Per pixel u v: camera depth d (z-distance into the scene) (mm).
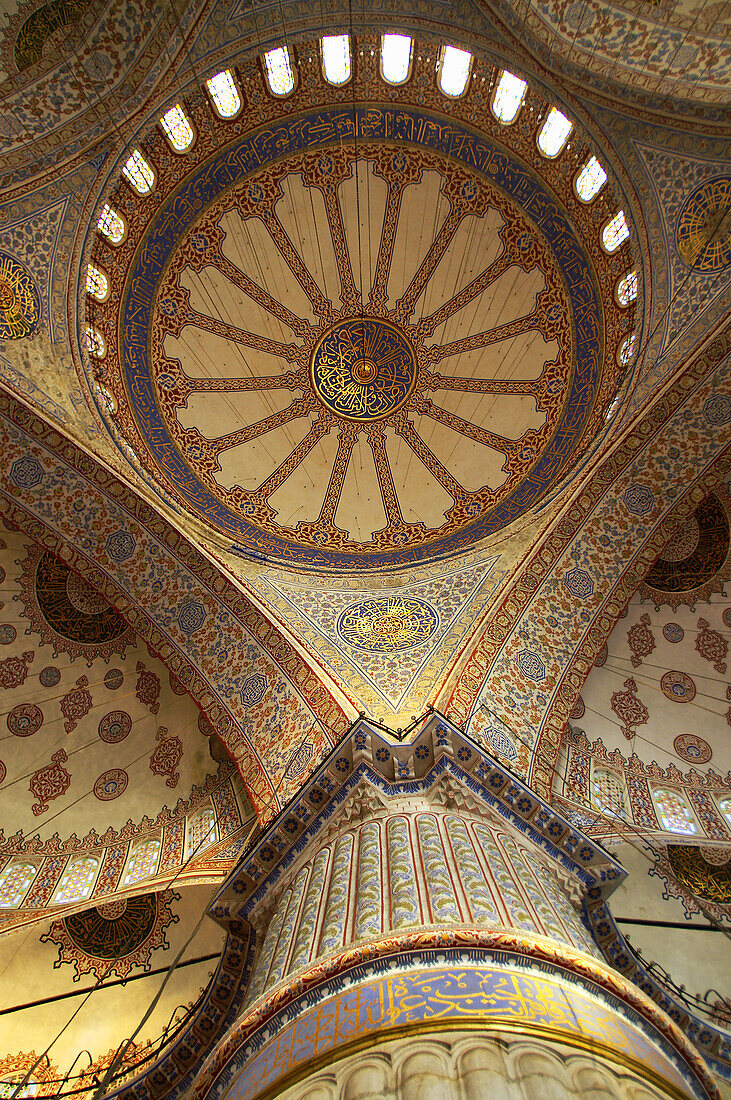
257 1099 2225
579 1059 2119
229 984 4730
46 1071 6082
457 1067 2020
